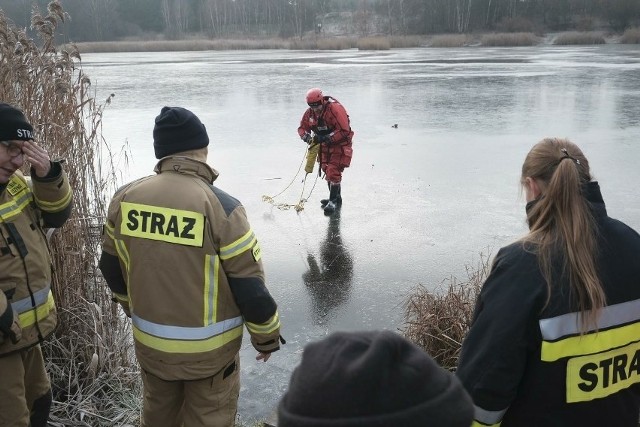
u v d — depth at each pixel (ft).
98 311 12.00
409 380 3.43
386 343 3.45
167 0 277.64
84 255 12.50
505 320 6.32
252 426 12.00
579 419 6.48
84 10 234.58
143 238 8.48
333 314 16.99
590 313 6.21
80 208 12.50
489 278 6.70
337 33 256.32
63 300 12.15
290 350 15.06
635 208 25.63
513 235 22.84
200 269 8.40
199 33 280.92
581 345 6.33
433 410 3.40
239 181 31.27
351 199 27.94
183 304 8.41
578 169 6.59
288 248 22.02
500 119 48.16
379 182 30.66
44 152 8.99
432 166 33.76
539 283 6.30
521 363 6.34
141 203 8.59
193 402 8.85
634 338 6.59
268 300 8.71
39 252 9.11
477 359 6.45
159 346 8.55
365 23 255.50
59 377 11.98
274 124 47.73
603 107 52.75
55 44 13.48
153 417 9.05
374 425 3.32
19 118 8.60
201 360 8.56
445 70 90.79
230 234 8.48
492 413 6.46
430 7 235.20
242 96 64.18
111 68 104.27
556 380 6.37
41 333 9.11
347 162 26.04
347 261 20.75
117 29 258.16
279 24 279.69
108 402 11.75
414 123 47.26
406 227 23.98
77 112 12.87
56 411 11.41
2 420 8.74
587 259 6.23
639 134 40.91
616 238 6.54
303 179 31.55
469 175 31.71
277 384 13.51
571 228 6.33
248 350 15.11
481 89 66.74
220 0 281.95
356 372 3.35
